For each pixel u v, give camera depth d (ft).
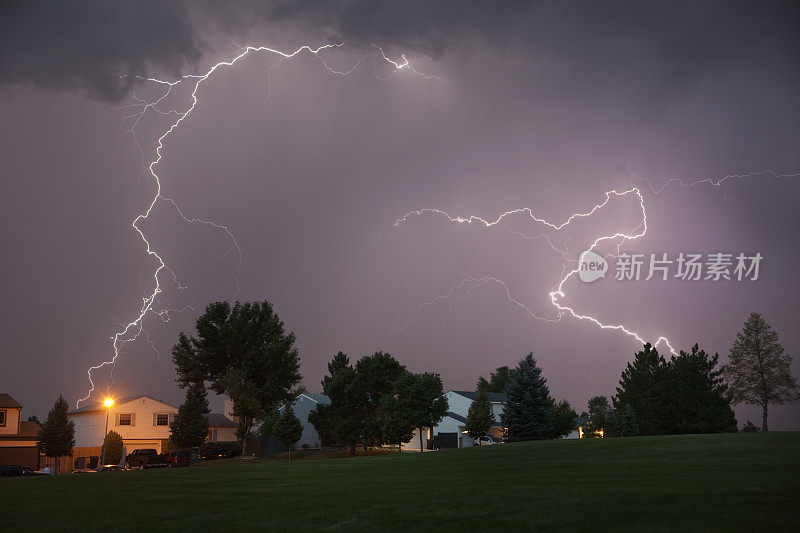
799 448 78.84
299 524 35.47
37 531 37.76
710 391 149.69
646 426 152.05
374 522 34.96
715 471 59.98
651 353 168.04
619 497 41.11
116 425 205.67
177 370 181.68
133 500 50.96
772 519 31.01
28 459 176.55
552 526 31.45
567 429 168.35
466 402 236.43
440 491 49.55
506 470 73.97
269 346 179.42
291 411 168.45
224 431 228.02
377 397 174.40
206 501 48.29
